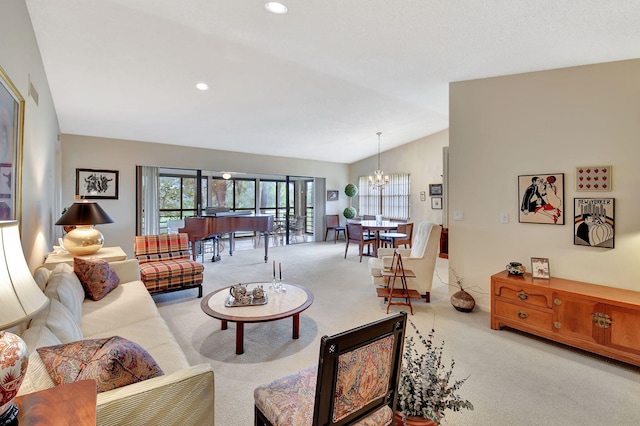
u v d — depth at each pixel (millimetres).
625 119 2697
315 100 4629
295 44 2939
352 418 1182
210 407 1291
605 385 2137
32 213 2518
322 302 3803
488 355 2537
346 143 7309
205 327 3053
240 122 5344
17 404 898
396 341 1272
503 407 1910
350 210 8844
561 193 3016
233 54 3178
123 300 2609
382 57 3158
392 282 3797
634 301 2322
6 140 1767
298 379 1506
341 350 1064
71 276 2398
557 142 3041
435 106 5117
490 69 3225
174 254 4336
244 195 9094
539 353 2572
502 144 3396
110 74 3441
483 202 3549
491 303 3051
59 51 2934
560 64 2934
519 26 2332
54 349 1193
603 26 2229
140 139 5836
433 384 1460
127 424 1099
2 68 1667
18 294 985
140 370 1203
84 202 3340
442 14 2271
